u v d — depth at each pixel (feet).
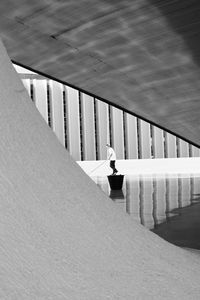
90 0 34.09
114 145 145.79
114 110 145.79
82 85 53.42
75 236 6.79
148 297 6.57
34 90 133.59
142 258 7.61
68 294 5.79
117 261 7.02
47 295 5.55
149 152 151.94
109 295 6.19
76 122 139.54
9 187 6.31
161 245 8.61
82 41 42.14
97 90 54.75
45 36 41.45
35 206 6.56
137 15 36.19
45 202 6.81
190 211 30.25
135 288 6.63
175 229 23.08
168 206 33.53
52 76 51.57
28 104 8.26
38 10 36.27
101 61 46.37
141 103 56.65
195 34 37.70
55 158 7.91
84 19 37.70
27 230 6.12
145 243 8.18
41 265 5.89
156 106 56.65
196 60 43.14
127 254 7.36
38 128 8.03
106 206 8.23
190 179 67.31
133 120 149.07
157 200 38.27
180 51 41.75
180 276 7.72
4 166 6.44
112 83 51.85
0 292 5.07
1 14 37.76
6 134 6.84
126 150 148.56
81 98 141.49
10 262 5.52
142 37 40.22
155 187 53.62
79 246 6.69
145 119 62.54
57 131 137.49
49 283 5.73
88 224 7.23
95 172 103.14
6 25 39.81
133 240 7.90
